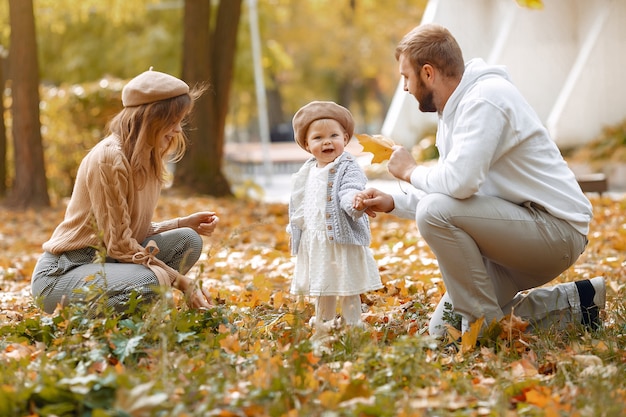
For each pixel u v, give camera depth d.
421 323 5.53
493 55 23.14
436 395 3.82
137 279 5.09
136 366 4.23
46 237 12.19
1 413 3.52
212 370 4.04
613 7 21.88
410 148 24.06
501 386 3.99
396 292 6.83
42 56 32.31
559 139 21.97
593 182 14.81
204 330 4.82
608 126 21.41
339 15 46.47
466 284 4.97
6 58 18.42
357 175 5.26
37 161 15.87
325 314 5.40
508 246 4.96
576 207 5.00
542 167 4.98
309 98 55.47
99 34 31.73
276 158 35.44
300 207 5.40
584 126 21.91
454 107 5.06
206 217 5.87
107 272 5.12
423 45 5.06
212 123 16.92
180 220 5.81
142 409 3.38
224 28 16.94
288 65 31.98
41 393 3.59
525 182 4.98
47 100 18.08
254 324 5.13
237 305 6.18
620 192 17.44
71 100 17.95
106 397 3.59
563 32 23.05
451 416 3.58
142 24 31.70
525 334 5.01
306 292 5.36
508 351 4.66
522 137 4.90
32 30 15.77
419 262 8.32
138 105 5.21
